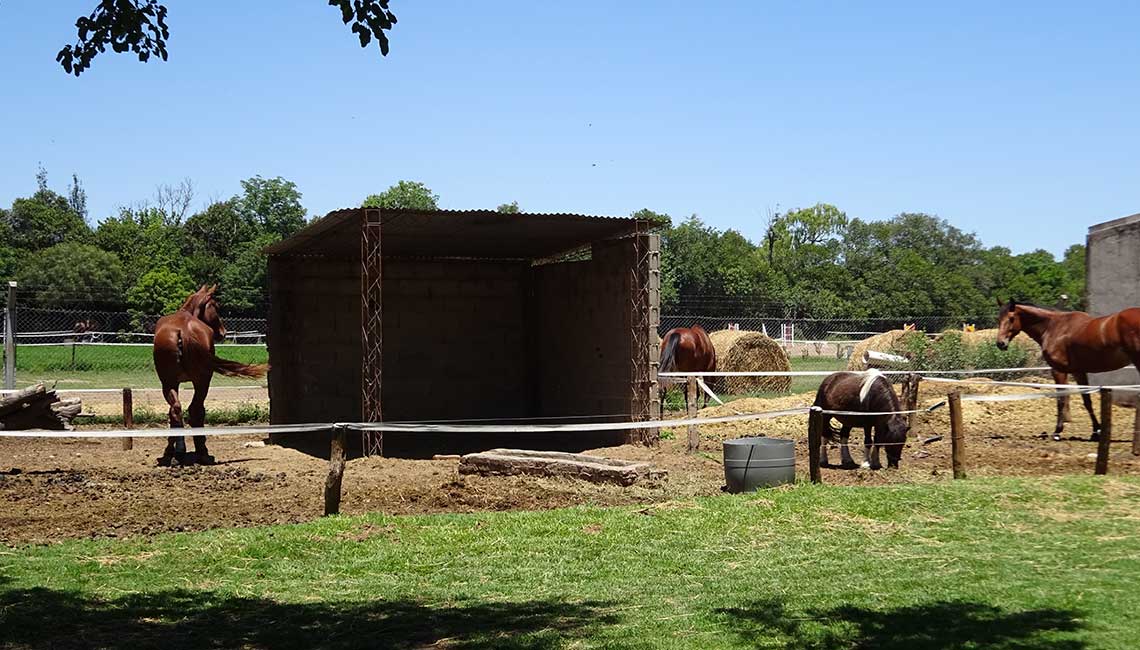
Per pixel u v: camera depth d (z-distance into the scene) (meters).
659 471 11.67
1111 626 5.99
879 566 7.67
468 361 22.22
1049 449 13.62
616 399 18.05
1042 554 7.93
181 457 13.31
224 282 57.84
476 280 22.30
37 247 64.88
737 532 8.80
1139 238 17.42
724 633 6.02
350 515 9.55
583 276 19.62
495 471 12.09
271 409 19.75
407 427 10.06
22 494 10.52
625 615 6.47
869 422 11.66
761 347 24.64
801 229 89.38
